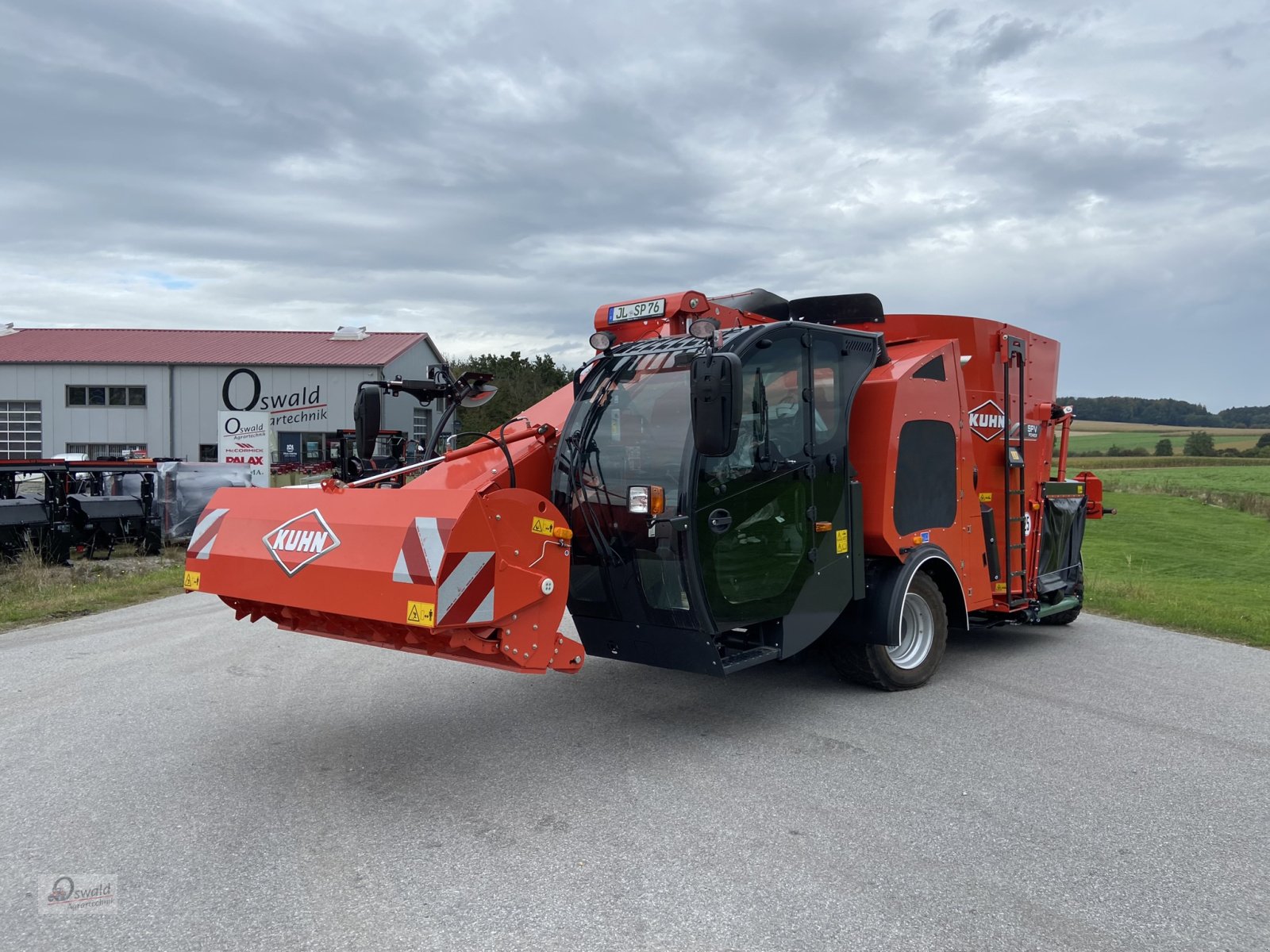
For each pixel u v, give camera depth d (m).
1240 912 3.24
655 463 4.85
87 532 14.48
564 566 4.59
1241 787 4.46
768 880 3.47
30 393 37.12
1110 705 5.96
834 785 4.48
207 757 4.87
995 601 7.40
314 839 3.84
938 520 6.45
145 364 36.78
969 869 3.57
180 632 8.42
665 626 4.96
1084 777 4.59
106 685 6.37
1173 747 5.07
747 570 5.06
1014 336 7.50
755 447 5.11
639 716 5.68
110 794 4.32
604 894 3.36
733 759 4.86
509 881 3.46
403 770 4.68
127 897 3.32
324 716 5.65
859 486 5.89
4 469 12.99
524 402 45.22
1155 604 10.63
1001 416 7.34
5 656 7.34
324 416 36.06
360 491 4.49
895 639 5.85
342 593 4.23
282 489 4.88
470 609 4.07
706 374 4.35
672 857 3.67
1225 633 8.74
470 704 5.92
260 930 3.10
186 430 36.91
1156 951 2.99
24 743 5.08
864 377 6.02
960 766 4.75
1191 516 35.75
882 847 3.77
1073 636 8.59
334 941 3.03
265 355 37.50
